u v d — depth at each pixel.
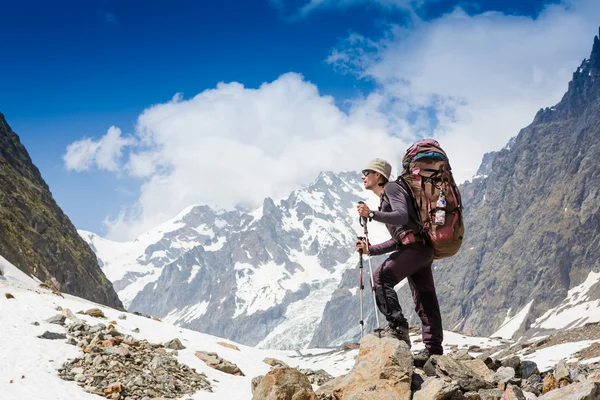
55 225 141.12
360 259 10.03
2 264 48.00
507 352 77.00
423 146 9.74
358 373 9.22
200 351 23.84
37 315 23.31
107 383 17.14
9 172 144.88
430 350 10.23
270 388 9.75
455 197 9.51
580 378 9.13
